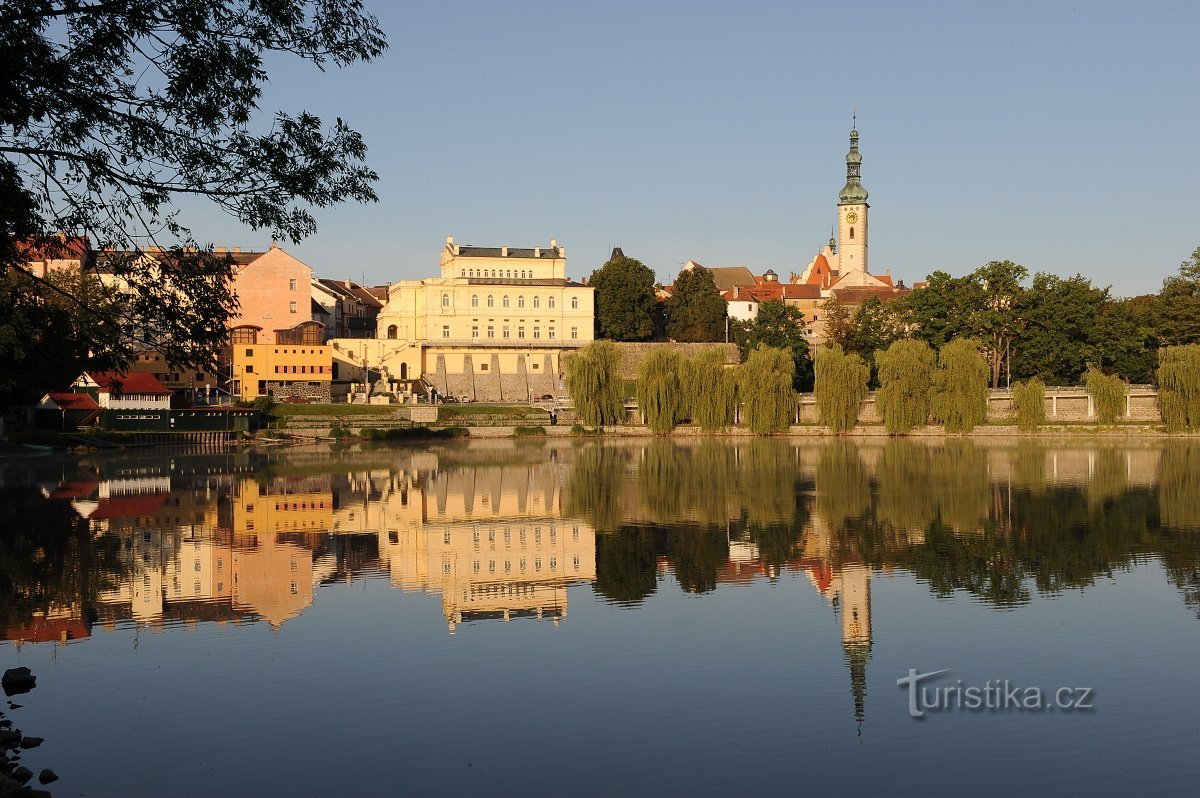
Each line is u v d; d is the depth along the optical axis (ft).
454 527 234.99
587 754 99.76
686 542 212.84
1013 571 180.55
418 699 114.52
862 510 252.83
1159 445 445.37
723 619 149.59
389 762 97.45
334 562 192.44
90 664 125.90
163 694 115.14
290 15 94.02
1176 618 147.74
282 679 120.98
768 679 121.90
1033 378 511.40
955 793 92.07
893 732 105.81
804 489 294.66
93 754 98.27
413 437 519.60
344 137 99.30
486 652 132.36
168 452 431.84
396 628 144.15
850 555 196.65
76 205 92.48
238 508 261.65
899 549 201.87
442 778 94.27
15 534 216.95
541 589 169.99
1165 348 497.05
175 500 275.39
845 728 106.52
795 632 142.31
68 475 335.06
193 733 103.86
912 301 594.24
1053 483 303.68
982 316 558.97
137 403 479.82
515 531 229.25
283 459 402.31
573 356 540.52
